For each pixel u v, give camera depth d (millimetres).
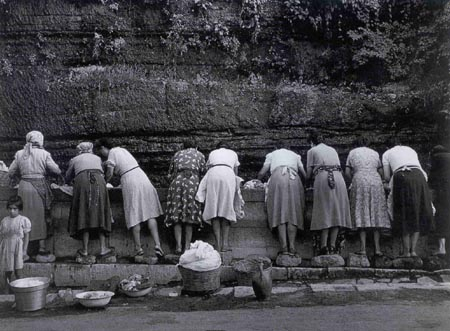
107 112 12156
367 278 7520
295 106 11906
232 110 12086
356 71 12320
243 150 11930
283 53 12570
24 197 7977
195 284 7055
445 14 11562
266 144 11883
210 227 8438
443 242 8125
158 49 12633
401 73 11992
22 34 12617
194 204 8008
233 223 8312
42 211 8062
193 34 12602
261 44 12609
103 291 6953
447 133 11258
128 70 12516
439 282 7277
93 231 8094
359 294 6773
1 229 7547
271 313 6078
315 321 5648
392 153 8031
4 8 12773
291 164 8086
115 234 8445
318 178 7867
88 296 6746
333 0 12086
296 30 12492
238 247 8320
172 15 12594
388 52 11992
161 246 8461
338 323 5535
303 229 8016
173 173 8289
